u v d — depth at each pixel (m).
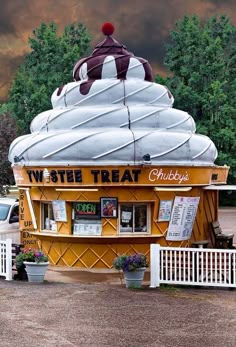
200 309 11.86
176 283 14.41
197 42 53.12
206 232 19.72
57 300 12.58
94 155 16.70
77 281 15.43
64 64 52.34
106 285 14.72
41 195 17.94
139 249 17.48
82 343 9.32
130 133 16.89
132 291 13.80
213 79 52.84
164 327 10.38
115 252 17.31
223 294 13.69
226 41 55.47
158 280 14.45
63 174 17.00
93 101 18.02
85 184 16.86
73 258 17.58
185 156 17.36
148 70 19.03
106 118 17.41
